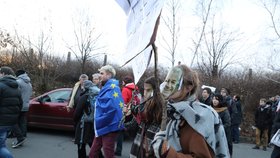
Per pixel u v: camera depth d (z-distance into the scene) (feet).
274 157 19.34
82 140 20.43
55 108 33.73
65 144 30.76
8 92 19.48
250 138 47.39
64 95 34.40
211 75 66.85
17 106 20.04
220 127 6.96
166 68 57.98
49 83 65.98
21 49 64.75
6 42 63.62
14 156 25.38
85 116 20.30
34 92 61.82
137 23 6.84
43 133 35.29
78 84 27.30
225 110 22.38
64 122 33.42
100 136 17.62
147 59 6.60
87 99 20.33
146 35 6.00
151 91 12.66
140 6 6.76
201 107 6.92
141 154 8.64
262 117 40.32
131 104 12.16
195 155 6.57
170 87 7.14
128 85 24.50
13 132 28.71
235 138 42.29
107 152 17.47
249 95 63.36
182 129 6.86
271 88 64.69
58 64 67.46
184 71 7.18
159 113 8.38
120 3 7.98
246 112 61.72
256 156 35.68
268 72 67.46
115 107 17.34
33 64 64.54
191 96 7.16
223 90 37.29
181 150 6.80
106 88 17.70
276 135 19.13
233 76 66.39
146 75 38.19
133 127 12.89
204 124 6.68
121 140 27.14
